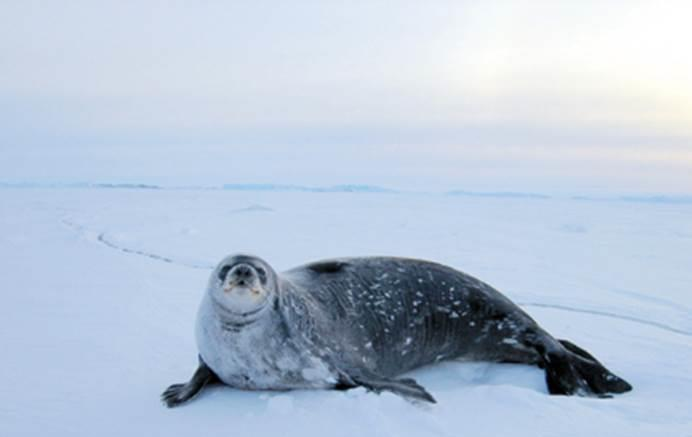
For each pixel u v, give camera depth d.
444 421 2.93
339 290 4.18
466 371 4.39
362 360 3.96
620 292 6.98
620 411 3.16
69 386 3.49
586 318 5.68
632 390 3.75
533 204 31.16
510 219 18.36
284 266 8.27
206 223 15.33
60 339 4.50
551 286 7.20
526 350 4.36
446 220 17.16
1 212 19.52
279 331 3.50
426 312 4.39
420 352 4.39
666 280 7.85
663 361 4.29
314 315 3.80
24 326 4.89
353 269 4.42
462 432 2.78
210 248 10.24
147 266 8.39
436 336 4.41
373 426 2.80
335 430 2.77
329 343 3.74
